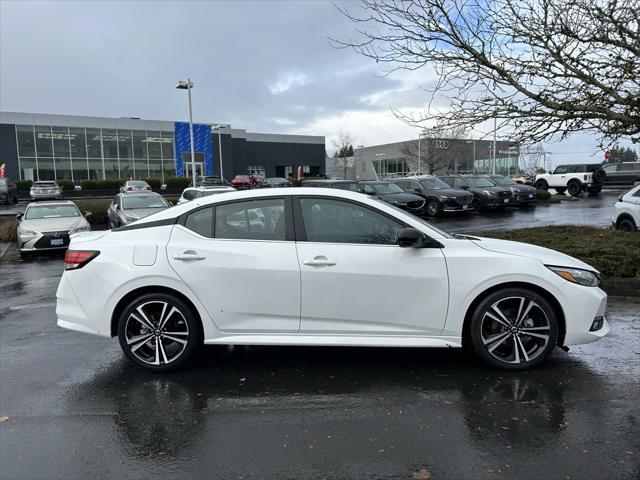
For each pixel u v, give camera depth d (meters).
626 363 4.45
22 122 44.81
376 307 4.18
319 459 2.98
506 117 7.91
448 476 2.79
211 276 4.21
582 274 4.21
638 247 8.34
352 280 4.16
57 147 46.44
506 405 3.65
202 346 5.11
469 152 46.91
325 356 4.76
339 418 3.50
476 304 4.23
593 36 7.05
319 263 4.16
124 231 4.46
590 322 4.18
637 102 7.08
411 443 3.14
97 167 48.44
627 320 5.80
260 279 4.20
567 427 3.31
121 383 4.20
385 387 4.01
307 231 4.30
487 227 17.45
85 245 4.44
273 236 4.30
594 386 3.96
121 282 4.26
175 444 3.19
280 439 3.22
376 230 4.30
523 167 57.84
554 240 9.88
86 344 5.30
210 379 4.25
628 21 6.85
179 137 45.94
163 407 3.73
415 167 54.94
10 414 3.66
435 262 4.17
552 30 7.11
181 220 4.42
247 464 2.95
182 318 4.33
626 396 3.78
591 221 18.12
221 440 3.23
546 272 4.15
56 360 4.80
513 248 4.39
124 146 49.50
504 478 2.76
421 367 4.43
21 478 2.85
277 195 4.39
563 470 2.83
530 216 20.53
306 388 4.02
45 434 3.35
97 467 2.95
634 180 31.05
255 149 65.00
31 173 45.69
